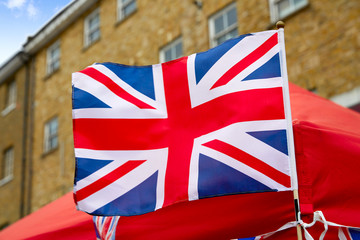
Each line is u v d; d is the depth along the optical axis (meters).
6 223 18.17
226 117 3.30
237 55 3.44
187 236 3.46
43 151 17.41
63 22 17.72
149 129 3.45
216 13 12.77
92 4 16.92
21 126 18.70
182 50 13.47
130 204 3.26
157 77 3.59
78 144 3.43
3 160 19.33
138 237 3.58
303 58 10.32
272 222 3.27
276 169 3.08
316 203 3.22
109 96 3.57
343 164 3.33
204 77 3.47
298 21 10.61
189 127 3.38
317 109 4.20
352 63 9.50
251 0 11.82
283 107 3.22
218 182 3.13
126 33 15.37
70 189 15.66
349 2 9.81
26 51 19.20
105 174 3.35
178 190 3.21
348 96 9.38
